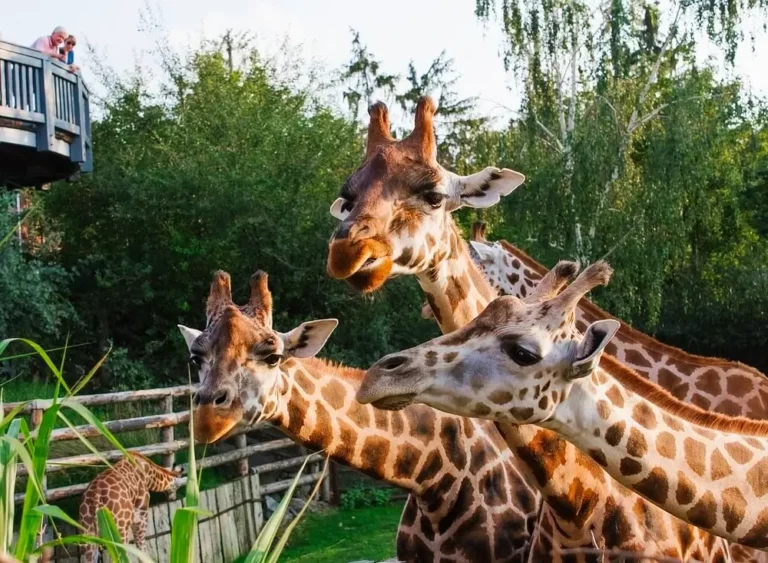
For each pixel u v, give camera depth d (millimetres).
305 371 4426
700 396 5336
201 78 19781
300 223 15594
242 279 15688
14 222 13195
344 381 4547
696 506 3191
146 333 15695
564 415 3148
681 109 16766
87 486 8242
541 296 3330
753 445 3344
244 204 15453
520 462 3566
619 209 16641
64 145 12352
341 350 15039
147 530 8531
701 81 17500
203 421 4039
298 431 4312
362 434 4422
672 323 20891
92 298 15992
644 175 16750
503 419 3117
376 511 10828
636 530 3645
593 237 16562
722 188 20438
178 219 16375
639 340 5625
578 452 3572
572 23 18125
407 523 4805
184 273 15836
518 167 17562
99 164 17719
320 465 11242
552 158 17203
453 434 4602
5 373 13477
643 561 3594
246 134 17297
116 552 2697
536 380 3082
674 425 3270
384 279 3936
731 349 20844
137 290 15828
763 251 21484
